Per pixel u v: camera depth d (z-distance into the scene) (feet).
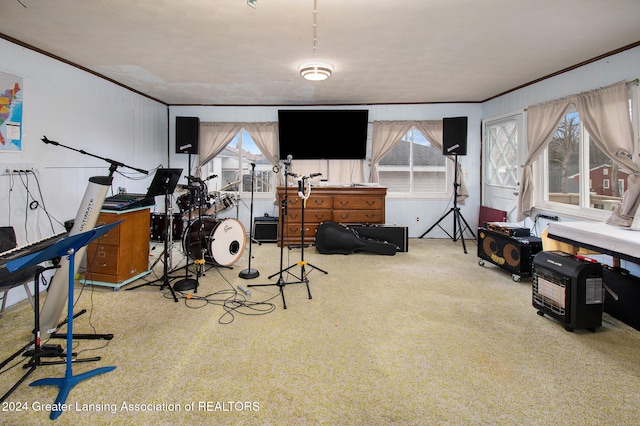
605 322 9.07
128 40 10.44
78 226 7.67
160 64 12.69
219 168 20.48
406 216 20.10
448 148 17.63
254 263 14.53
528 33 9.92
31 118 10.87
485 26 9.48
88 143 13.37
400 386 6.30
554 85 13.88
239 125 19.61
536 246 11.89
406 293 11.08
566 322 8.48
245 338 8.05
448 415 5.56
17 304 9.96
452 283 12.06
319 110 18.71
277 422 5.39
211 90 16.55
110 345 7.68
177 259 15.05
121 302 10.13
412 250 17.01
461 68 13.23
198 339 7.98
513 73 13.83
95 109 13.71
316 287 11.62
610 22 9.22
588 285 8.32
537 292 9.46
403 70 13.48
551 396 6.03
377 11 8.60
